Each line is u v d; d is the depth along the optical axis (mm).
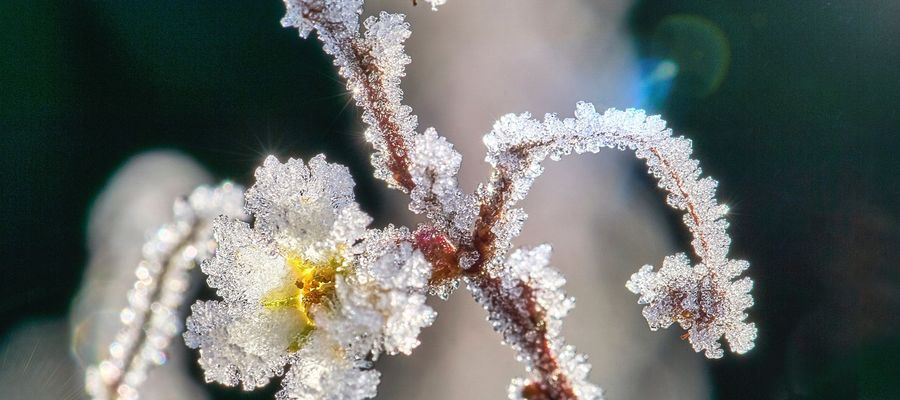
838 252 276
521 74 316
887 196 276
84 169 293
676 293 168
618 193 305
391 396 275
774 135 293
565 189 301
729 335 167
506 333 156
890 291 270
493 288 158
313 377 161
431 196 160
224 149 294
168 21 317
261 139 295
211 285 163
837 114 290
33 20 311
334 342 160
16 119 299
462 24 320
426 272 158
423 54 325
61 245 280
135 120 302
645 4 318
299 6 162
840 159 285
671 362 282
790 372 273
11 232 283
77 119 303
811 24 298
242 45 313
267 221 163
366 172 288
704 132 299
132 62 311
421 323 157
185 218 157
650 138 166
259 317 163
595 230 298
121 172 293
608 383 273
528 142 162
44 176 291
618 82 312
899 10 289
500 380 273
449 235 160
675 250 298
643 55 313
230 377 163
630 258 295
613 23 319
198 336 163
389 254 160
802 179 288
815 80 295
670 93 307
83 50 312
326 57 309
